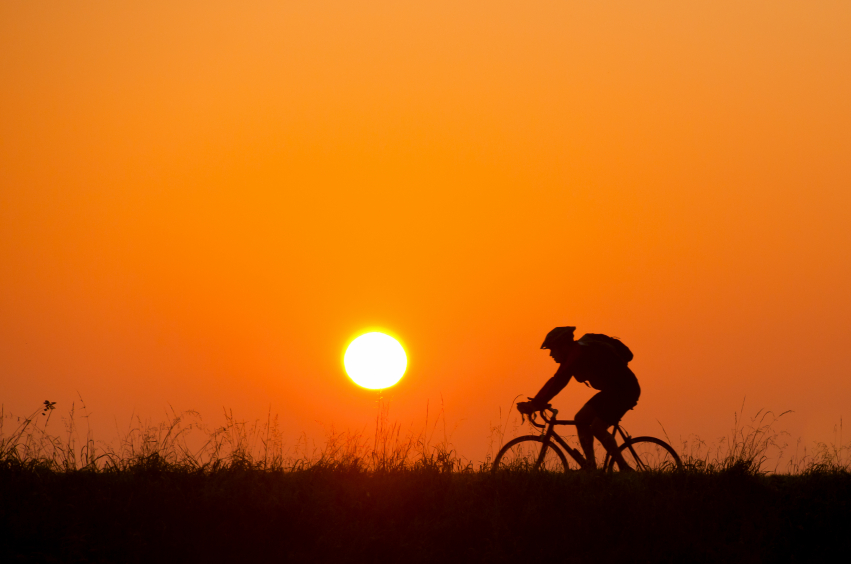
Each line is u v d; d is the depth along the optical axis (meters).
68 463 28.83
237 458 29.67
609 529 26.47
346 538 25.61
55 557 23.52
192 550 24.75
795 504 27.41
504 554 25.17
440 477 28.75
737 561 25.12
